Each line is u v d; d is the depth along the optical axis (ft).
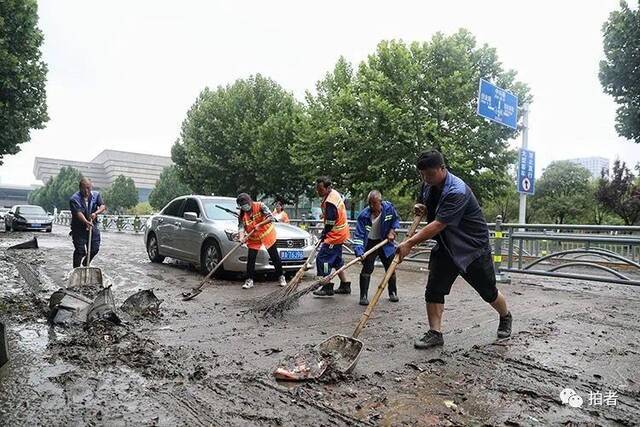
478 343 14.23
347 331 15.58
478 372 11.65
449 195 12.76
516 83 55.52
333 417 9.05
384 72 56.90
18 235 67.62
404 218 85.97
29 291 21.22
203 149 89.56
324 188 21.76
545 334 15.38
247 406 9.46
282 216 42.68
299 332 15.38
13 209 85.15
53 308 15.71
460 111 54.13
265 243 23.80
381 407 9.52
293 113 77.61
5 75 57.21
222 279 26.68
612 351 13.51
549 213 98.07
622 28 44.55
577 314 18.74
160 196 174.19
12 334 14.28
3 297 19.71
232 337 14.62
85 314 15.56
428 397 10.07
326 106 68.85
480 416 9.18
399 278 29.07
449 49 54.08
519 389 10.52
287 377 10.86
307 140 65.16
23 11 57.77
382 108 52.54
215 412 9.17
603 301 21.83
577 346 13.98
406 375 11.39
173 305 19.27
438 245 13.58
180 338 14.38
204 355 12.66
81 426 8.47
